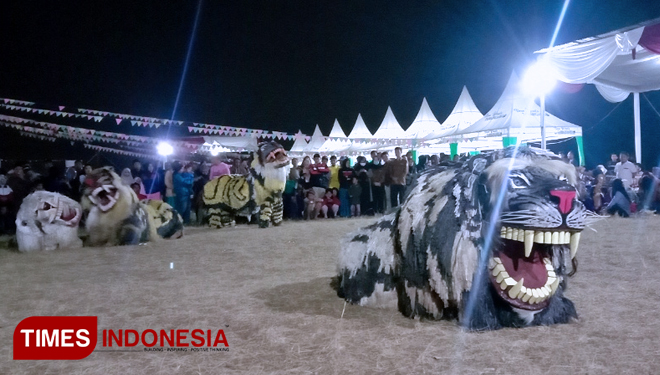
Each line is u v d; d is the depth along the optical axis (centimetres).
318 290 461
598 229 896
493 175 319
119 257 697
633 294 419
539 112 1506
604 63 1070
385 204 1366
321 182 1342
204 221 1196
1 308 429
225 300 435
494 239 322
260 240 855
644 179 1214
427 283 343
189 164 1260
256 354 301
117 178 828
